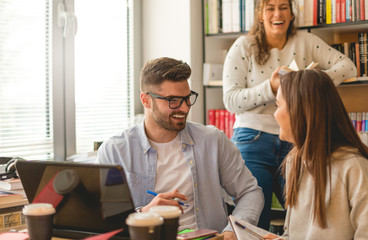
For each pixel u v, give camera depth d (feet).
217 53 11.55
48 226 3.86
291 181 5.25
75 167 4.12
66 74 10.05
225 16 10.75
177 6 11.09
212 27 11.01
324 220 4.75
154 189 6.01
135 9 11.61
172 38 11.22
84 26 10.53
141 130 6.16
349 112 10.41
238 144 8.87
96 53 10.80
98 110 10.85
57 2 9.86
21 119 9.38
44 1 9.72
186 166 6.08
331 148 4.85
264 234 4.72
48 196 4.29
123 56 11.44
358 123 9.78
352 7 9.44
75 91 10.34
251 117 8.81
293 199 5.22
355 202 4.60
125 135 6.20
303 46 9.12
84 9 10.53
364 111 10.66
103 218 4.06
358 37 9.71
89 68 10.64
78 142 10.41
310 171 4.87
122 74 11.43
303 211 5.14
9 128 9.20
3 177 7.02
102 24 10.93
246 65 9.18
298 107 4.91
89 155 9.51
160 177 6.05
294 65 8.25
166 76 5.70
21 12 9.35
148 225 3.33
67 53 10.04
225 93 9.09
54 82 9.84
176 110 5.75
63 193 4.19
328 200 4.77
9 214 6.44
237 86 9.07
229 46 12.05
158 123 5.87
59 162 4.21
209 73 10.95
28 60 9.48
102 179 3.99
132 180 6.04
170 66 5.76
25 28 9.43
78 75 10.40
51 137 9.88
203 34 11.14
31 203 4.42
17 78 9.30
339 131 4.89
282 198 8.78
